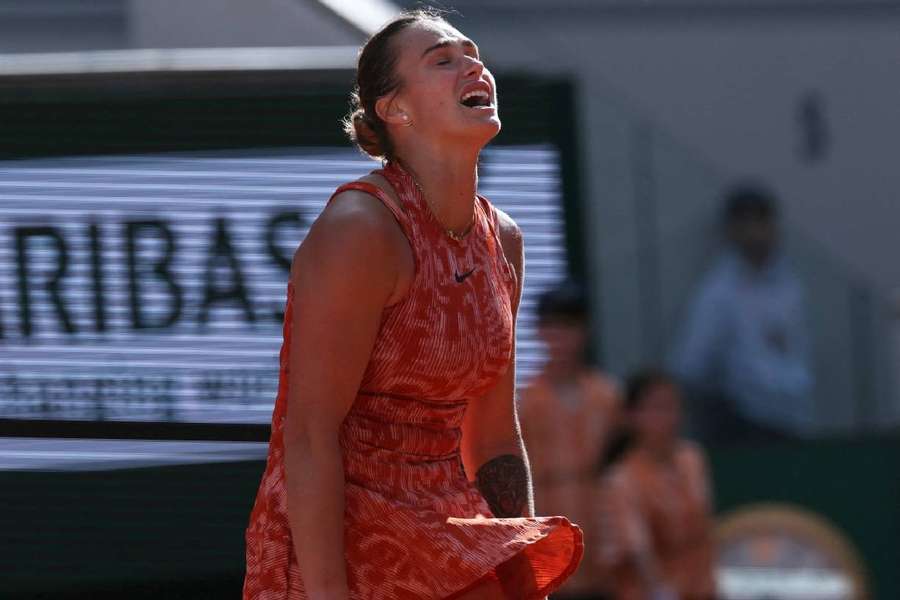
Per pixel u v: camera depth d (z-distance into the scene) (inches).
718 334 1247.5
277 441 376.2
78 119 587.2
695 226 1302.9
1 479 581.3
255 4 753.6
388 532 365.7
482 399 407.8
